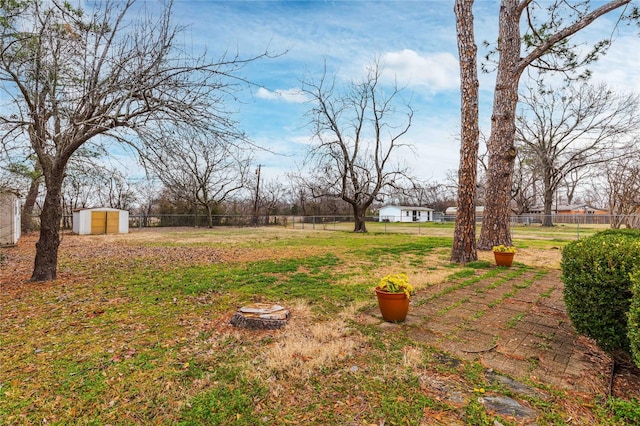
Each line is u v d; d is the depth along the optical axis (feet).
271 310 13.55
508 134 33.24
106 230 73.61
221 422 6.81
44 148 20.11
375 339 11.11
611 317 8.82
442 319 13.28
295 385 8.21
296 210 135.85
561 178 96.78
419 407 7.23
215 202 103.24
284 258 31.63
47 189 21.48
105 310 15.01
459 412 7.02
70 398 7.76
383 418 6.88
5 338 11.64
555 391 7.83
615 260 8.79
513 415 6.92
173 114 16.57
